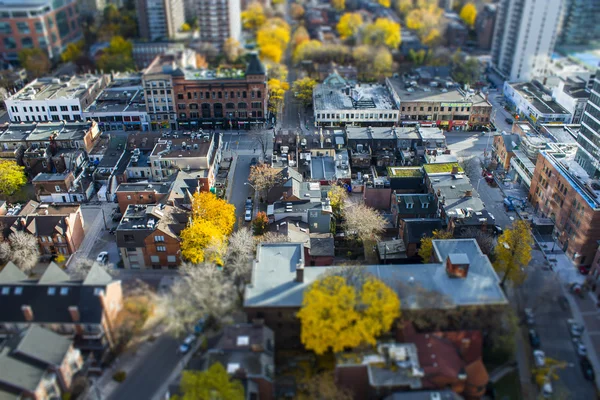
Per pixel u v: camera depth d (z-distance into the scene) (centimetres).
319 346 8112
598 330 9588
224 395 7269
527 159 14800
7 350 7750
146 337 9406
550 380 8531
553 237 12438
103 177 14788
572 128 16150
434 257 10138
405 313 8469
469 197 12338
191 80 18562
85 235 12725
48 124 16825
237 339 8281
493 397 8275
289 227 11581
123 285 10544
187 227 11075
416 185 13775
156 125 19288
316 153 16075
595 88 11744
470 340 8338
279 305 8681
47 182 13962
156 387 8500
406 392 7706
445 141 16388
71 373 8312
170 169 14488
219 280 9362
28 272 11150
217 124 19225
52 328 8719
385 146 16300
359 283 8844
